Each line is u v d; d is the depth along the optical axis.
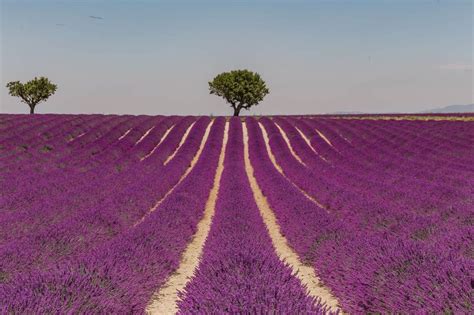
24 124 30.52
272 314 3.61
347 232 7.46
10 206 10.09
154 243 6.86
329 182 13.99
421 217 8.17
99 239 7.58
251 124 38.44
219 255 5.36
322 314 3.79
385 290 4.64
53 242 6.60
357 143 25.64
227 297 3.96
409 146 23.42
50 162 18.89
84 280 4.45
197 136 29.69
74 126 30.53
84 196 11.54
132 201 10.85
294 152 25.48
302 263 7.22
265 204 12.61
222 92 61.69
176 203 10.38
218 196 11.80
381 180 14.62
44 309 3.71
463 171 16.09
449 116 41.06
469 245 5.79
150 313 5.09
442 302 3.93
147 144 25.19
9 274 5.50
